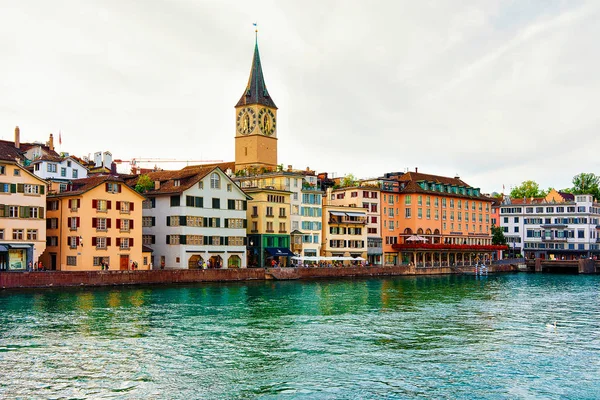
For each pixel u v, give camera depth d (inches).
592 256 6318.9
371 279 4111.7
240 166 5236.2
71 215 3176.7
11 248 2913.4
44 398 1200.2
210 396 1225.4
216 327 1892.2
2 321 1919.3
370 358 1514.5
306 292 2989.7
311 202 4488.2
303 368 1418.6
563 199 6658.5
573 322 2096.5
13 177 2940.5
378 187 5098.4
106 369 1390.3
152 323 1940.2
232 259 3875.5
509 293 3159.5
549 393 1257.4
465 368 1432.1
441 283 3848.4
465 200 5905.5
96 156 4658.0
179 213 3558.1
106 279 2947.8
